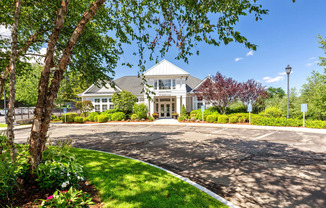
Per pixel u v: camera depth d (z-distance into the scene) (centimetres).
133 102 2050
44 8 519
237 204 314
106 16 546
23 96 2127
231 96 1827
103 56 696
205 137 986
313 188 372
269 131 1172
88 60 657
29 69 729
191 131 1228
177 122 1814
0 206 238
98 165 466
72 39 332
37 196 271
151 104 2306
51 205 198
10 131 280
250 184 394
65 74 730
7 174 259
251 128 1344
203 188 360
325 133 1056
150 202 288
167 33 422
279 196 341
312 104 1509
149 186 348
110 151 688
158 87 2261
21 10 504
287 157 591
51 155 366
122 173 413
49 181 281
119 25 527
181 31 385
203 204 289
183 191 333
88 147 760
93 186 343
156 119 2180
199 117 1878
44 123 320
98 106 2372
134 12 477
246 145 776
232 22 332
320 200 325
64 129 1427
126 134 1111
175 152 667
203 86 1964
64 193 214
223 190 367
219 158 588
